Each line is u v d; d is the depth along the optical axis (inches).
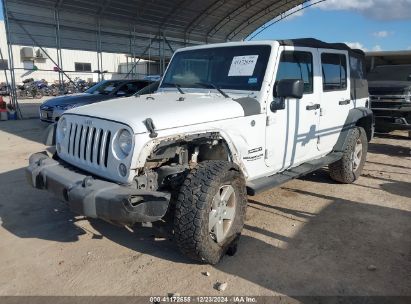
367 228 175.8
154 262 145.1
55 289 128.2
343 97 223.5
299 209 198.1
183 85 191.0
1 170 275.9
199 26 848.9
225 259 147.0
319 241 162.2
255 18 848.3
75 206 124.7
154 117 128.8
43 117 458.9
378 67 463.8
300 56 184.4
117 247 157.1
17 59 1337.4
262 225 177.5
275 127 170.4
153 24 784.9
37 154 162.4
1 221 182.9
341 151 225.6
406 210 198.2
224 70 178.2
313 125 198.2
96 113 139.4
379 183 245.9
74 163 147.3
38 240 163.3
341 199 214.1
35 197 215.8
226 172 136.5
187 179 132.5
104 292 126.3
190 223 128.3
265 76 163.8
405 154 342.0
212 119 142.7
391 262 145.2
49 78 1387.8
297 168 194.5
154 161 138.0
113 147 128.9
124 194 117.0
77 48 711.7
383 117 379.2
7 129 497.0
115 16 724.7
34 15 639.1
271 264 143.5
